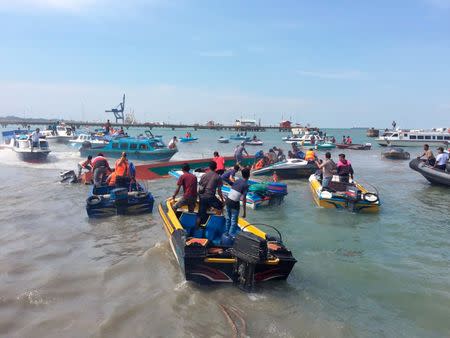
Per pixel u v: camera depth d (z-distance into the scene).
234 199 7.52
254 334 5.16
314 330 5.33
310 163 19.38
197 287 6.52
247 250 6.10
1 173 20.33
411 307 6.10
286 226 10.66
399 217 11.88
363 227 10.64
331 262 7.98
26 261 7.57
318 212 12.37
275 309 5.87
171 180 19.55
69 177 16.98
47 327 5.23
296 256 8.31
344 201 12.59
